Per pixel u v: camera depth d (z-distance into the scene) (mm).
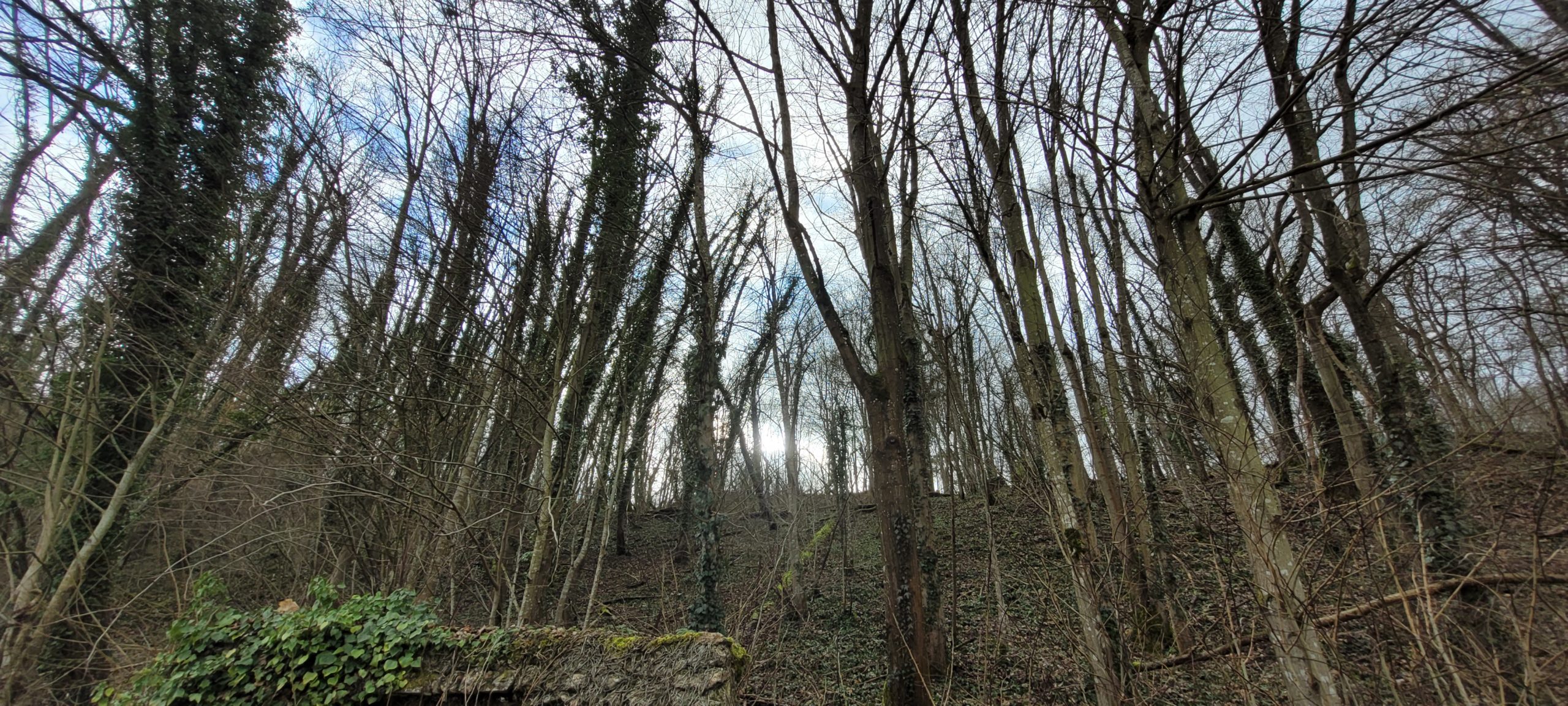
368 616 4426
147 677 4242
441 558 6812
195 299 6590
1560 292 4402
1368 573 2932
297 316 6176
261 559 6984
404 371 6316
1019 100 4789
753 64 4621
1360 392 3674
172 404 6227
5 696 5199
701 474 8922
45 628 5473
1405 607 2738
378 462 5855
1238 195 3785
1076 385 5055
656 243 9625
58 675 5555
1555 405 3000
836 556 12859
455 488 6891
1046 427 4738
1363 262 6070
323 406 5922
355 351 6250
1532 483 2854
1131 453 5262
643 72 5918
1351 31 3254
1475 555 2826
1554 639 2629
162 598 6438
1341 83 5086
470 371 6855
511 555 7578
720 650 3932
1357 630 3434
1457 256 5172
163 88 7898
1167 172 4465
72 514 5906
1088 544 4371
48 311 6352
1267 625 3203
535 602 6418
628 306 9695
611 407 8664
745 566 12977
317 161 7207
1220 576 3652
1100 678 3863
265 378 5992
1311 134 5656
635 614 10539
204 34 8141
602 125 8766
